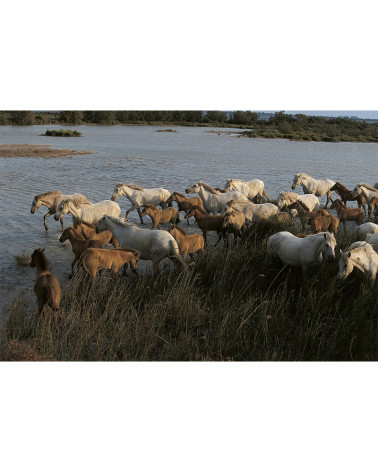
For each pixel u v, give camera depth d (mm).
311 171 35625
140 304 9352
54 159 38469
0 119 85438
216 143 61938
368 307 8656
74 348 7699
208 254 11352
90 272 9594
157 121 111938
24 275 11273
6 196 22000
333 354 7594
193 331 8703
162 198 18047
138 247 10875
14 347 7188
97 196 23000
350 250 9180
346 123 87938
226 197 17500
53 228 16188
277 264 10680
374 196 19578
